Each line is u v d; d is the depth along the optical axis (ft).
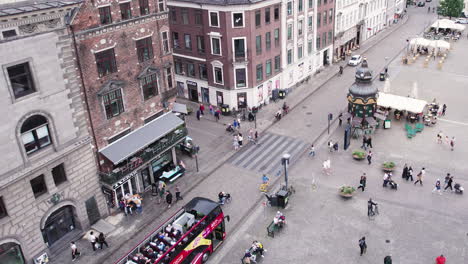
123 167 108.17
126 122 113.80
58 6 83.76
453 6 312.50
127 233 103.86
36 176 89.04
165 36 121.29
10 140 82.07
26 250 90.02
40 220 92.02
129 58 110.01
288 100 185.06
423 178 121.08
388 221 103.71
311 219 106.22
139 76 113.80
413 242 95.81
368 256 92.22
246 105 172.14
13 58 79.56
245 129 158.51
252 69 164.76
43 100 87.04
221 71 166.81
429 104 172.04
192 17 166.09
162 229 91.20
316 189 119.24
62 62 89.40
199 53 171.83
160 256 81.51
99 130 105.70
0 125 79.61
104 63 103.35
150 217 109.81
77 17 93.35
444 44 233.76
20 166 84.94
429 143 141.90
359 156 132.46
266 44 169.27
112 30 102.83
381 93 165.99
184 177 128.06
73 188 98.84
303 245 97.09
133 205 111.34
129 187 114.93
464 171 123.44
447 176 113.19
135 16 108.78
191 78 181.88
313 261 91.81
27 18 79.66
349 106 152.56
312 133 153.38
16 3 79.92
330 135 151.43
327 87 199.21
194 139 151.74
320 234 100.42
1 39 77.05
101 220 108.68
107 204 110.63
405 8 375.66
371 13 283.18
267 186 119.44
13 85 81.35
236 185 122.83
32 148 87.97
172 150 128.47
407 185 118.73
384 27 317.83
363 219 105.09
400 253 92.53
